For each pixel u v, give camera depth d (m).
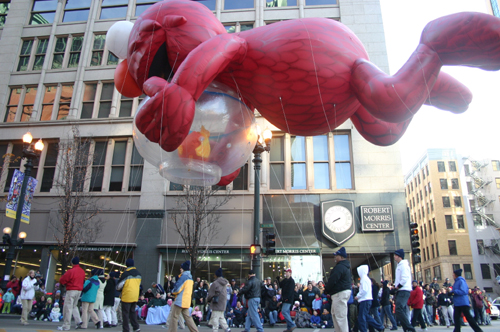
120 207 19.03
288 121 4.57
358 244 17.44
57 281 18.56
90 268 18.48
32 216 19.33
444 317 13.79
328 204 17.97
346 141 19.41
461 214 53.34
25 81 22.48
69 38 23.19
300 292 13.88
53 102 21.95
